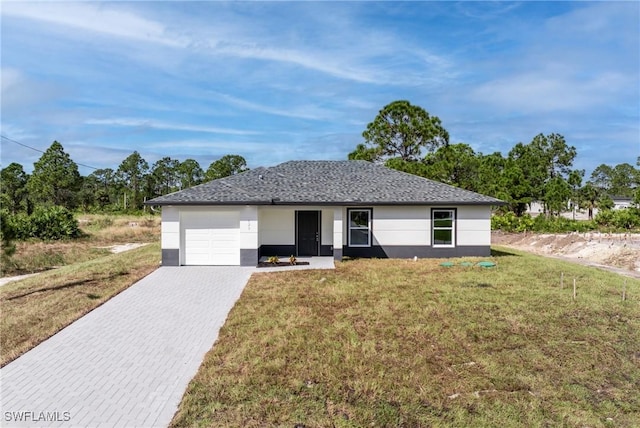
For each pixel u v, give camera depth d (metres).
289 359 6.98
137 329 8.86
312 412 5.33
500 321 8.99
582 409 5.51
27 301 11.34
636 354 7.30
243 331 8.45
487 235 18.59
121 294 11.89
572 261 20.55
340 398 5.69
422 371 6.54
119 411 5.40
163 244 16.53
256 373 6.43
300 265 16.41
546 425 5.14
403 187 19.52
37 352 7.60
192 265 16.64
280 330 8.41
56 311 10.28
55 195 54.88
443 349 7.46
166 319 9.54
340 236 17.48
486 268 15.51
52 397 5.82
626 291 11.82
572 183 56.25
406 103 38.69
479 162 42.00
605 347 7.57
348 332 8.27
